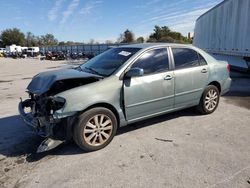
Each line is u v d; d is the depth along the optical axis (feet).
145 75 14.69
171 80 15.74
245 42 35.35
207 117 18.31
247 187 9.93
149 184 10.25
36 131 13.34
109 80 13.50
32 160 12.50
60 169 11.56
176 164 11.73
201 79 17.57
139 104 14.53
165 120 17.69
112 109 13.85
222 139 14.44
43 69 67.36
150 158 12.34
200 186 10.03
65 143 14.26
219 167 11.39
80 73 14.06
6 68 73.46
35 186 10.31
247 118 18.13
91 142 13.10
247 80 37.27
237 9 38.17
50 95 12.80
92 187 10.15
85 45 174.60
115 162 12.05
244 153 12.70
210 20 54.80
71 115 12.30
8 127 17.11
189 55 17.20
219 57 51.85
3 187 10.27
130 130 15.94
